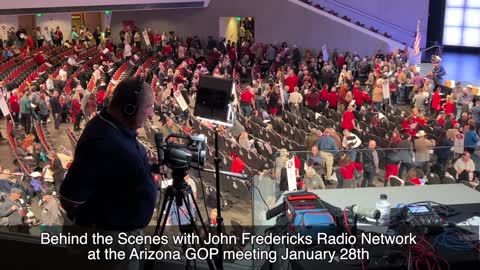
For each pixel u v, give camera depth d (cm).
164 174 330
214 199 476
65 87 1998
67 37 3127
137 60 2586
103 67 2203
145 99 272
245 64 2661
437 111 1905
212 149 1188
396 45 2758
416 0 2961
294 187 520
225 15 3005
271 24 2948
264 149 1305
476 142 1343
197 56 2780
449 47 3183
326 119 1697
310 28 2884
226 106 422
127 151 267
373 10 3008
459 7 3094
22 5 2244
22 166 1014
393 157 582
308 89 2039
